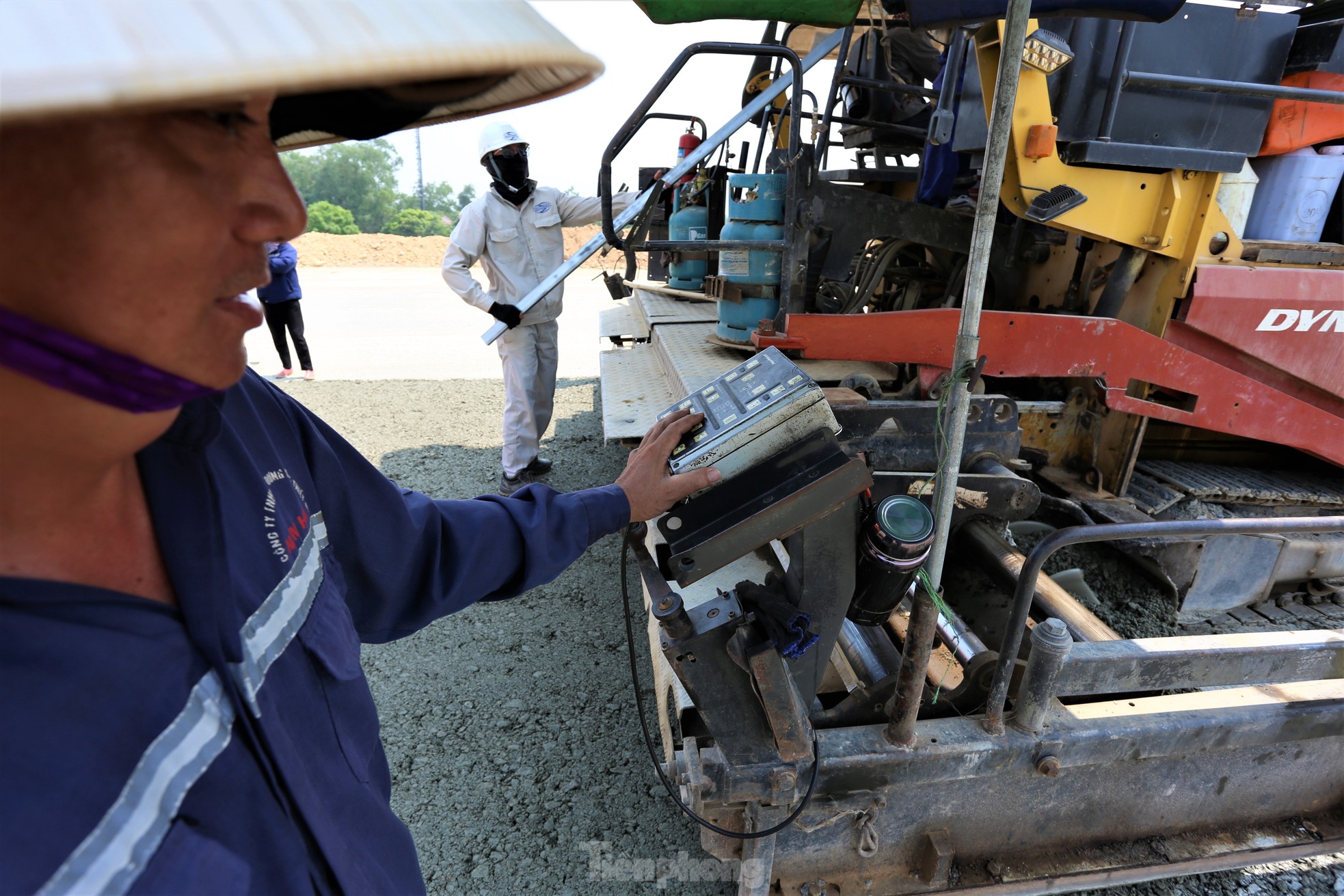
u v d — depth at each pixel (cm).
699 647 127
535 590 342
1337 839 184
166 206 41
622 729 250
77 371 41
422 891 85
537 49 40
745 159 518
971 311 109
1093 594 299
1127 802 175
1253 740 164
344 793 72
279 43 29
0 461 46
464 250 401
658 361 392
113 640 50
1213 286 263
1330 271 269
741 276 320
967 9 178
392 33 33
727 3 205
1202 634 293
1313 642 163
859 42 446
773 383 128
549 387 456
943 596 254
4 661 45
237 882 53
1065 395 316
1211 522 139
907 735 148
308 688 70
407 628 100
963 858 171
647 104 258
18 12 26
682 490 118
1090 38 242
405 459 512
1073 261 324
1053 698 167
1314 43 251
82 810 45
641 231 289
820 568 129
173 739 52
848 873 166
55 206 38
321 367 816
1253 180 269
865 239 318
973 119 293
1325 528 141
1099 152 247
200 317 46
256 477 70
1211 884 192
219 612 57
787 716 128
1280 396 277
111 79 24
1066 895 187
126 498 56
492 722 254
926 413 189
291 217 49
